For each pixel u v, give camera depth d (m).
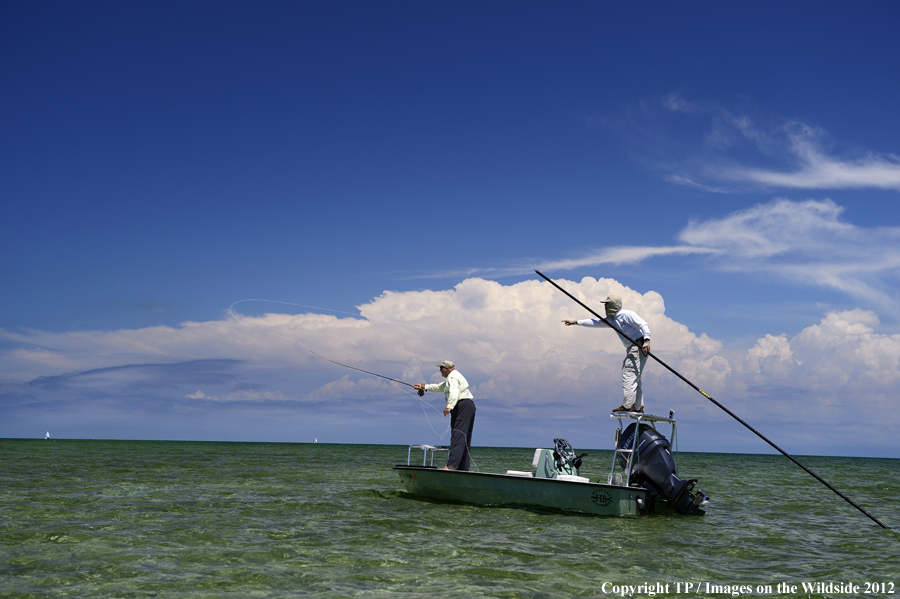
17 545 5.84
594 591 4.65
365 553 5.74
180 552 5.66
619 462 8.76
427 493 9.74
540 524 7.48
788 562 5.89
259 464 21.20
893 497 12.99
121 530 6.69
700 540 6.85
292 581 4.71
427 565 5.30
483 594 4.45
